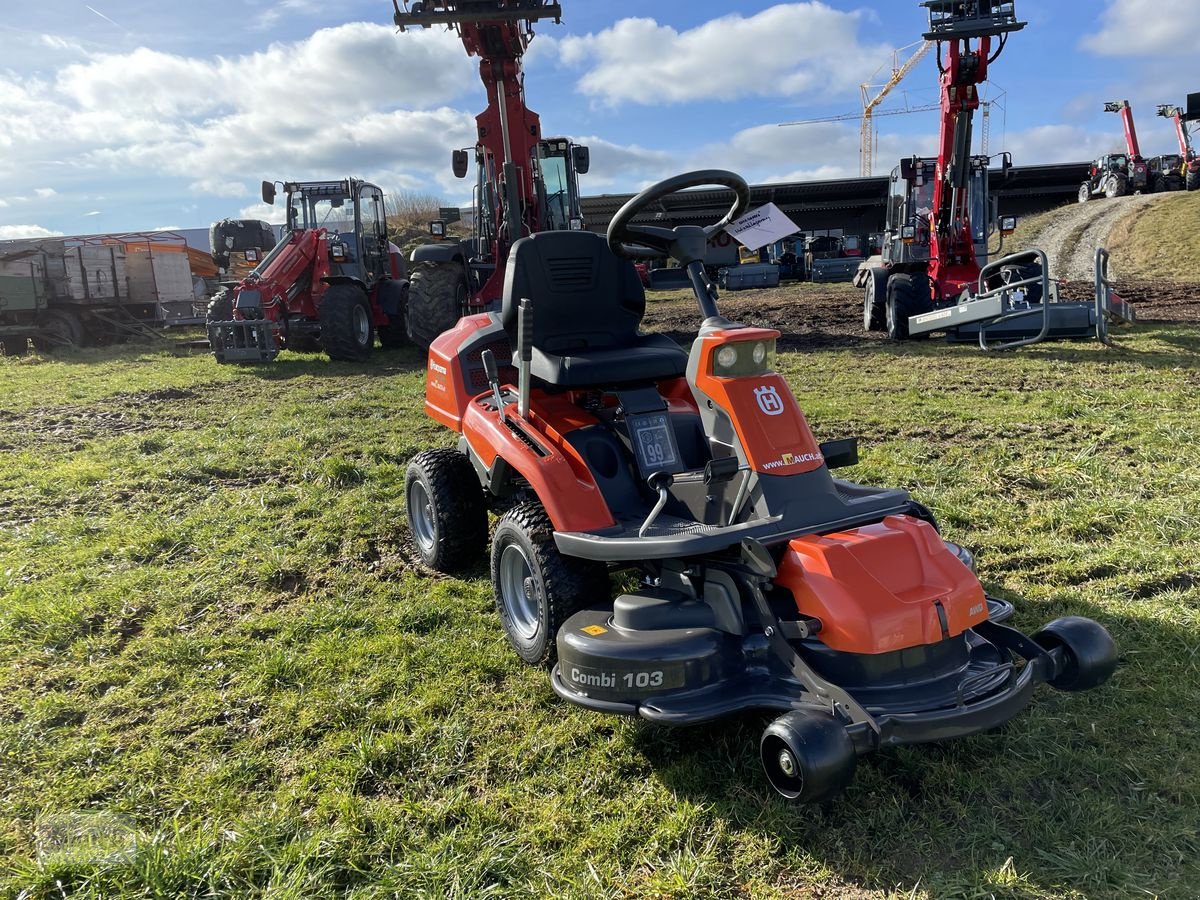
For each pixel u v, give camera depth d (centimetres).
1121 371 868
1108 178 3206
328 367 1166
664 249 347
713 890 223
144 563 462
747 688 261
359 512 523
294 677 336
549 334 388
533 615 347
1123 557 407
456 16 941
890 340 1215
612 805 257
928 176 1288
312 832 245
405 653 352
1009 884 217
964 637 271
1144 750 267
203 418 829
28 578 440
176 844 237
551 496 318
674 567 292
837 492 295
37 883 226
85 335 1577
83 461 652
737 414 287
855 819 245
